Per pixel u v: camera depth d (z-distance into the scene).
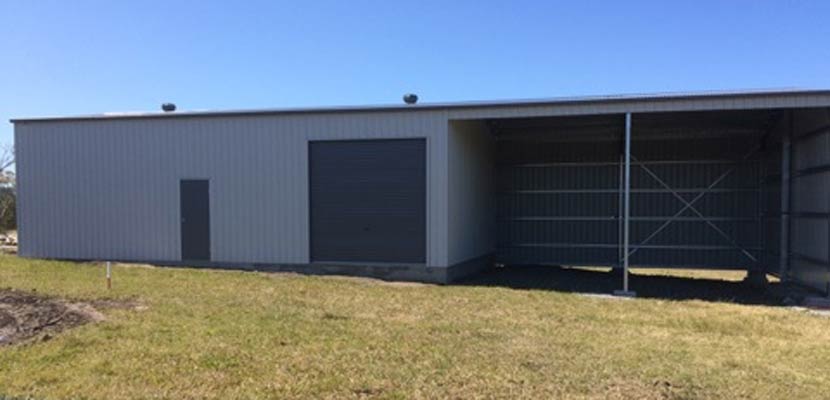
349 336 6.95
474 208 15.03
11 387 4.96
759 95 10.55
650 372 5.71
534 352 6.44
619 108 11.34
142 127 14.62
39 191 15.38
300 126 13.58
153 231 14.60
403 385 5.17
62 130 15.16
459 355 6.21
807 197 12.07
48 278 11.34
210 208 14.21
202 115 14.10
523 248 17.41
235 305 8.83
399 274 13.04
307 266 13.59
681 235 16.20
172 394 4.86
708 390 5.21
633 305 10.09
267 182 13.82
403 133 12.94
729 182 15.91
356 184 13.27
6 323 7.16
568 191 17.09
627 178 11.43
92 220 15.01
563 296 10.98
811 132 11.80
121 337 6.61
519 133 16.66
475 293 11.02
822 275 11.08
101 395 4.82
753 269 15.57
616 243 16.72
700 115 13.53
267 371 5.49
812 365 6.23
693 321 8.66
